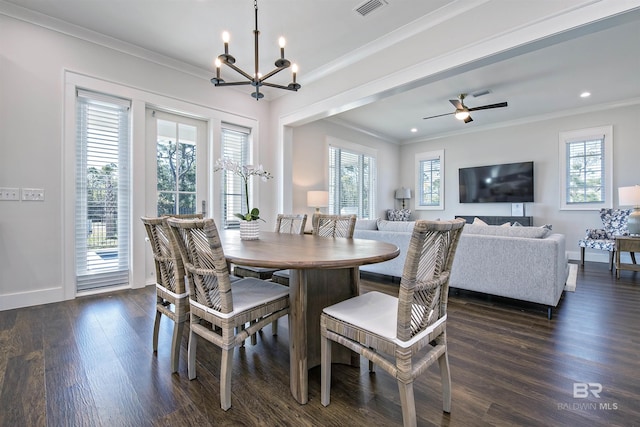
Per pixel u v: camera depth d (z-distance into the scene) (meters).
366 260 1.33
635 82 3.98
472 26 2.41
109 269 3.13
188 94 3.64
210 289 1.45
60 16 2.66
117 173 3.17
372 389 1.53
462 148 6.49
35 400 1.40
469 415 1.32
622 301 2.88
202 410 1.35
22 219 2.61
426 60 2.71
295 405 1.40
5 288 2.54
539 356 1.84
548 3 2.06
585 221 5.09
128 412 1.33
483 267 2.85
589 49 3.12
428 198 7.08
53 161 2.74
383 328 1.19
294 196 4.96
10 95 2.54
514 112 5.28
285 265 1.25
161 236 1.79
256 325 1.47
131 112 3.21
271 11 2.59
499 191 5.94
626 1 1.80
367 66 3.22
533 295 2.56
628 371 1.66
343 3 2.49
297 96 4.12
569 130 5.22
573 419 1.29
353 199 6.20
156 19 2.71
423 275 1.18
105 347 1.93
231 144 4.18
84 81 2.90
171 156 3.61
